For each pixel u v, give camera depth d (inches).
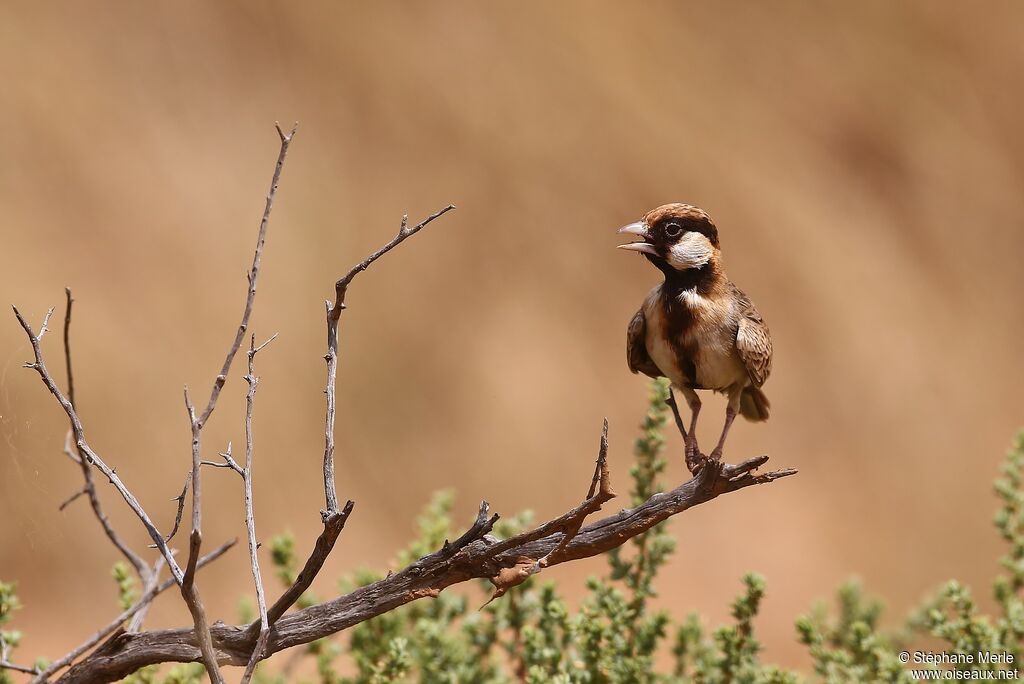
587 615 336.2
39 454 524.4
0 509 652.1
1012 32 1081.4
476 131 911.7
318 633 244.2
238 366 773.9
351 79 899.4
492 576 240.1
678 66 982.4
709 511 839.1
